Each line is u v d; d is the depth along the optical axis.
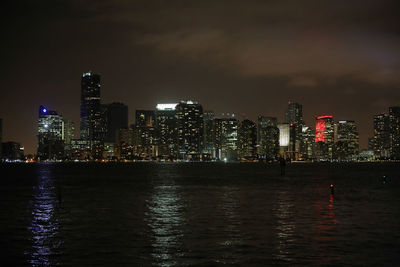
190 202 58.00
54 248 29.55
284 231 35.12
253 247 29.38
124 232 35.12
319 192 74.44
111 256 27.20
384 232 34.53
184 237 32.84
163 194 71.75
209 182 110.31
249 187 89.06
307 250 28.48
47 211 48.97
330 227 36.91
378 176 148.88
